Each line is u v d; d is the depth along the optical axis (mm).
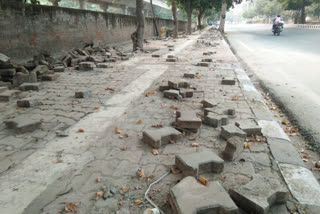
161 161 3180
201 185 2514
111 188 2652
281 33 30000
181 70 8906
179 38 26094
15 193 2619
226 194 2396
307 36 24750
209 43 18172
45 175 2916
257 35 28859
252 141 3695
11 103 5457
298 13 59812
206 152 3127
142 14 14562
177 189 2445
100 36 15797
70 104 5371
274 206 2455
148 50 15414
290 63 10812
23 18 9461
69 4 46312
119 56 12281
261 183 2582
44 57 9680
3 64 7250
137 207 2422
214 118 4156
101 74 8398
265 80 8180
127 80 7484
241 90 6312
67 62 10078
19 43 9367
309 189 2676
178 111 4324
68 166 3088
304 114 5227
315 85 7418
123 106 5227
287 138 3793
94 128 4164
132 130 4074
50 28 10969
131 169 3018
